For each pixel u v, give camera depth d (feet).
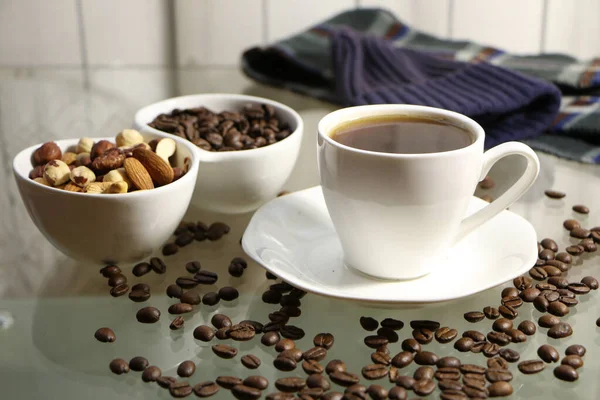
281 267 1.97
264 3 3.49
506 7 3.57
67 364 1.90
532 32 3.62
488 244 2.06
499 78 2.70
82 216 1.95
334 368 1.82
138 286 2.03
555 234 2.25
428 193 1.88
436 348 1.90
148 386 1.85
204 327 1.92
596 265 2.13
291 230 2.13
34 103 2.94
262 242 2.05
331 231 2.15
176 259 2.15
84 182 1.99
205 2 3.44
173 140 2.15
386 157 1.86
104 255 2.03
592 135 2.60
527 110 2.68
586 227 2.27
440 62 2.90
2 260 2.15
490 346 1.88
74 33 3.37
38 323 1.99
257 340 1.92
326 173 1.95
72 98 2.99
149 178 2.02
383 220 1.92
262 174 2.19
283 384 1.79
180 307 1.97
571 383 1.83
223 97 2.44
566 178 2.47
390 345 1.90
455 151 1.87
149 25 3.43
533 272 2.07
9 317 2.00
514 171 2.50
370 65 2.93
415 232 1.92
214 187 2.19
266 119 2.38
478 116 2.62
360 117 2.06
